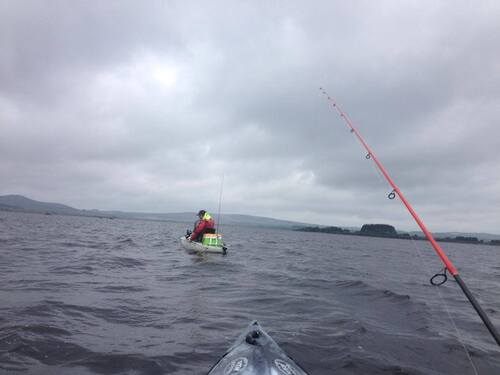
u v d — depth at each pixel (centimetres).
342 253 2906
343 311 767
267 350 347
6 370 402
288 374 305
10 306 638
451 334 650
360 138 759
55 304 672
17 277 936
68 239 2358
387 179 600
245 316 688
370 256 2756
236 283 1045
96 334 534
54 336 507
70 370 414
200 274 1171
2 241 1884
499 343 297
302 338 561
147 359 451
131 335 541
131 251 1803
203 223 1711
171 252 1802
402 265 2112
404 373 455
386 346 552
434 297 1040
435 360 512
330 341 554
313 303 828
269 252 2402
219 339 541
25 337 490
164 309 703
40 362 429
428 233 441
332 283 1145
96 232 3538
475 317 813
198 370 431
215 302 793
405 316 766
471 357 534
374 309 813
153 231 4897
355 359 486
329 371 448
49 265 1177
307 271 1453
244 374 296
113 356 455
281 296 891
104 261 1345
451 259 3148
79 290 818
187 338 539
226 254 1819
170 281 1019
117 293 816
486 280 1652
